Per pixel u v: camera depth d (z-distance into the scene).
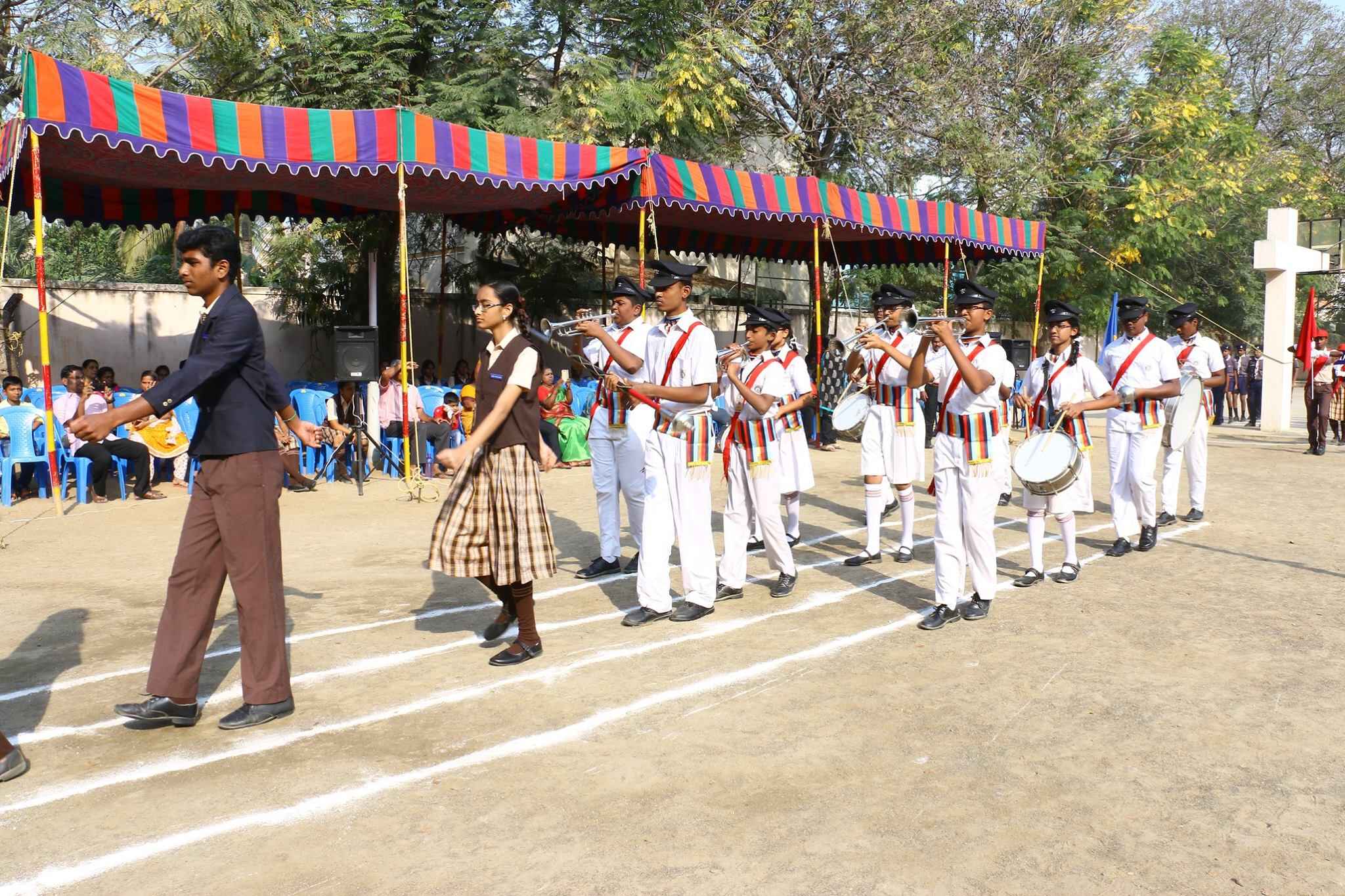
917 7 20.97
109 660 5.22
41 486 10.81
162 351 15.58
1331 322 40.62
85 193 12.37
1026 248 16.52
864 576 7.16
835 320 21.00
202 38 14.33
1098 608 6.22
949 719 4.35
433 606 6.30
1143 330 7.83
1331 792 3.65
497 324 4.92
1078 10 22.89
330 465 12.21
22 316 14.44
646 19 17.39
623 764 3.88
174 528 9.08
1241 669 5.03
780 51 20.53
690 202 11.59
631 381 6.53
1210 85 23.97
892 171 22.27
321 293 17.19
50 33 14.12
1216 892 2.98
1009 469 12.26
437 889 2.99
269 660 4.32
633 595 6.59
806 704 4.54
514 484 4.91
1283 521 9.41
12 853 3.22
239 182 11.96
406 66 16.03
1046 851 3.22
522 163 10.38
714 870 3.10
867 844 3.26
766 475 6.39
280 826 3.39
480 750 4.02
